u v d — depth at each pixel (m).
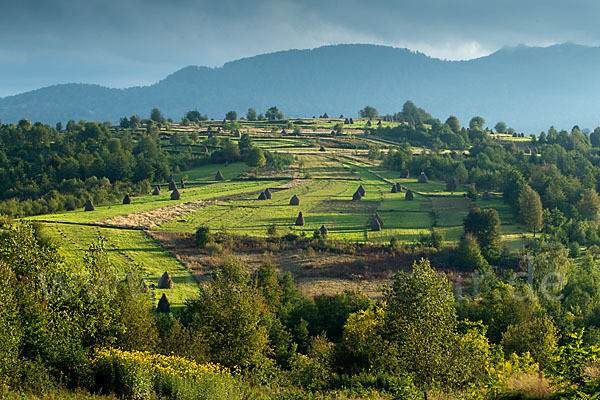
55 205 113.25
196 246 78.94
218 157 162.38
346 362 29.06
